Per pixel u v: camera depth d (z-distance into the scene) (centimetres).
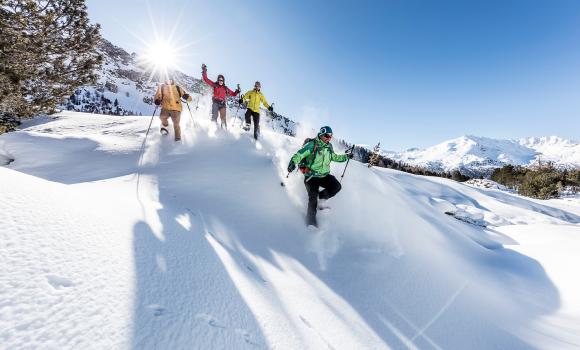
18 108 1109
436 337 261
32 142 763
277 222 451
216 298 187
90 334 118
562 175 3444
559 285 407
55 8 1050
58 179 567
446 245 523
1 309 110
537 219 1005
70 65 1170
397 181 1102
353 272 358
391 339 238
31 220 162
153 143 757
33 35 1003
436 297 336
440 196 1114
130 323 133
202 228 338
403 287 342
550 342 279
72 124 1178
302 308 236
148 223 257
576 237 582
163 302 159
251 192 523
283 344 175
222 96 927
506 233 721
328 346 196
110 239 192
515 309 354
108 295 144
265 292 235
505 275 458
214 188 521
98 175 566
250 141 821
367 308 283
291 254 375
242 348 154
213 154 692
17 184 186
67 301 128
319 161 466
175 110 753
